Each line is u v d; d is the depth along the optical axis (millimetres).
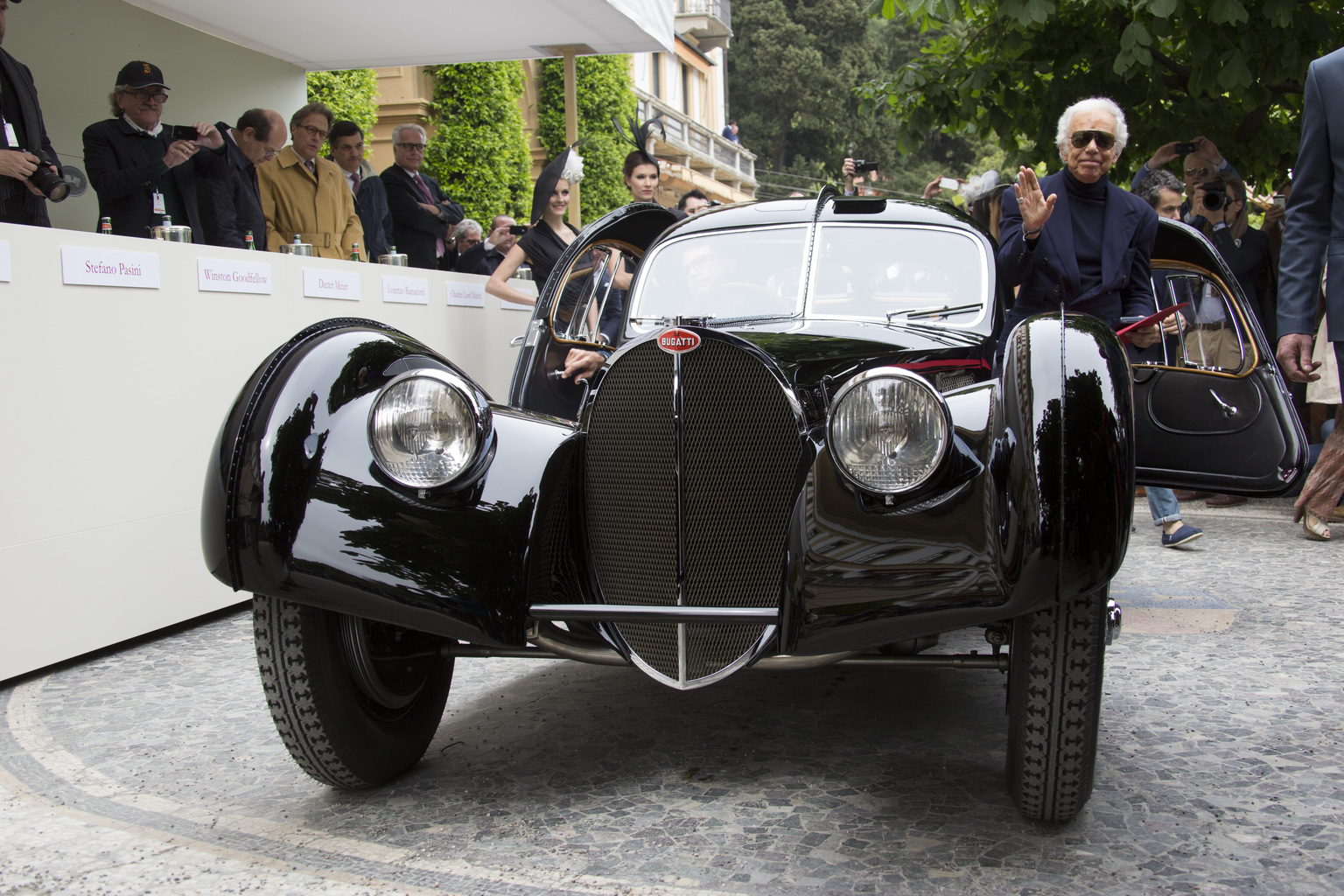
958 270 3586
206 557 2402
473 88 16047
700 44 42281
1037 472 2117
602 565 2762
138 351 4047
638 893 2127
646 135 6148
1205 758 2807
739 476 2615
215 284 4391
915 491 2248
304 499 2367
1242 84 6988
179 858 2328
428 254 7734
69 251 3756
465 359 6145
